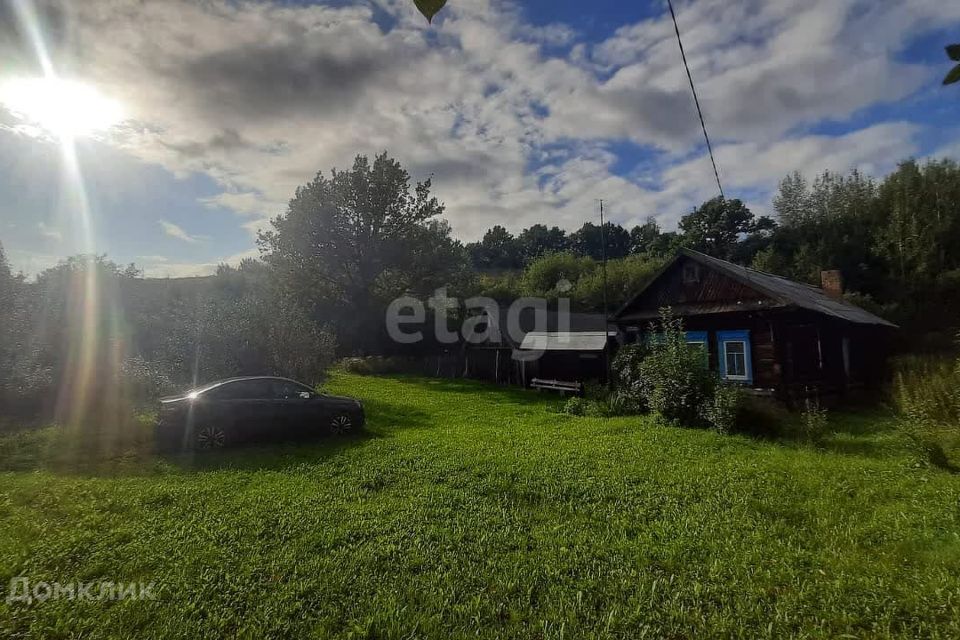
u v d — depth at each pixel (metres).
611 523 5.96
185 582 4.57
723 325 17.09
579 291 44.91
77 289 17.78
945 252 27.92
